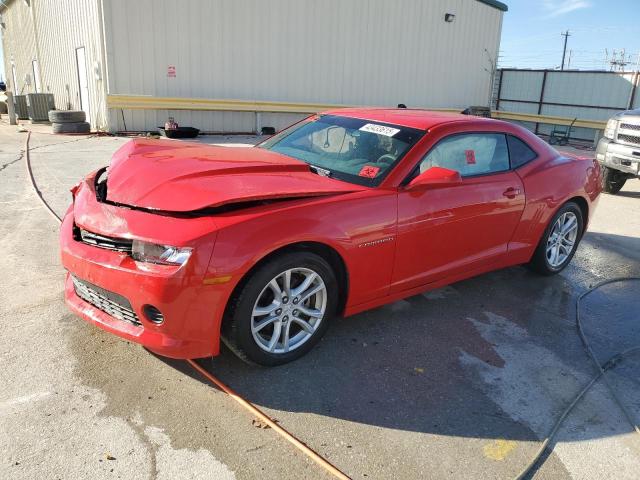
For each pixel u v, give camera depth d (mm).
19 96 19250
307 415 2822
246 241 2805
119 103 13430
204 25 14336
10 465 2334
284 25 15695
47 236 5238
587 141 18625
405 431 2764
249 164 3434
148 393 2887
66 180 7781
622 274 5352
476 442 2723
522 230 4547
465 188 3932
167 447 2510
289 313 3166
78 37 15422
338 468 2473
